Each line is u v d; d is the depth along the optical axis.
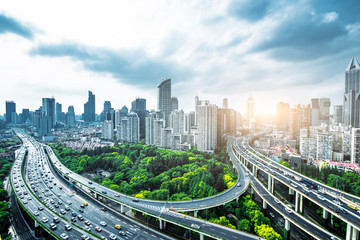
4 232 160.62
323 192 190.50
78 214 173.62
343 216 147.12
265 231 154.00
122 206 183.50
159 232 154.00
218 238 136.62
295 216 170.00
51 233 142.88
